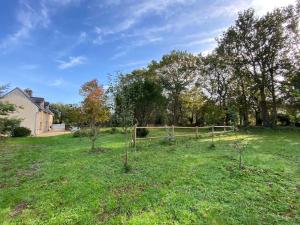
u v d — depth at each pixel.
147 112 22.44
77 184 6.76
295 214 5.00
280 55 29.00
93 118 24.19
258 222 4.63
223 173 7.68
